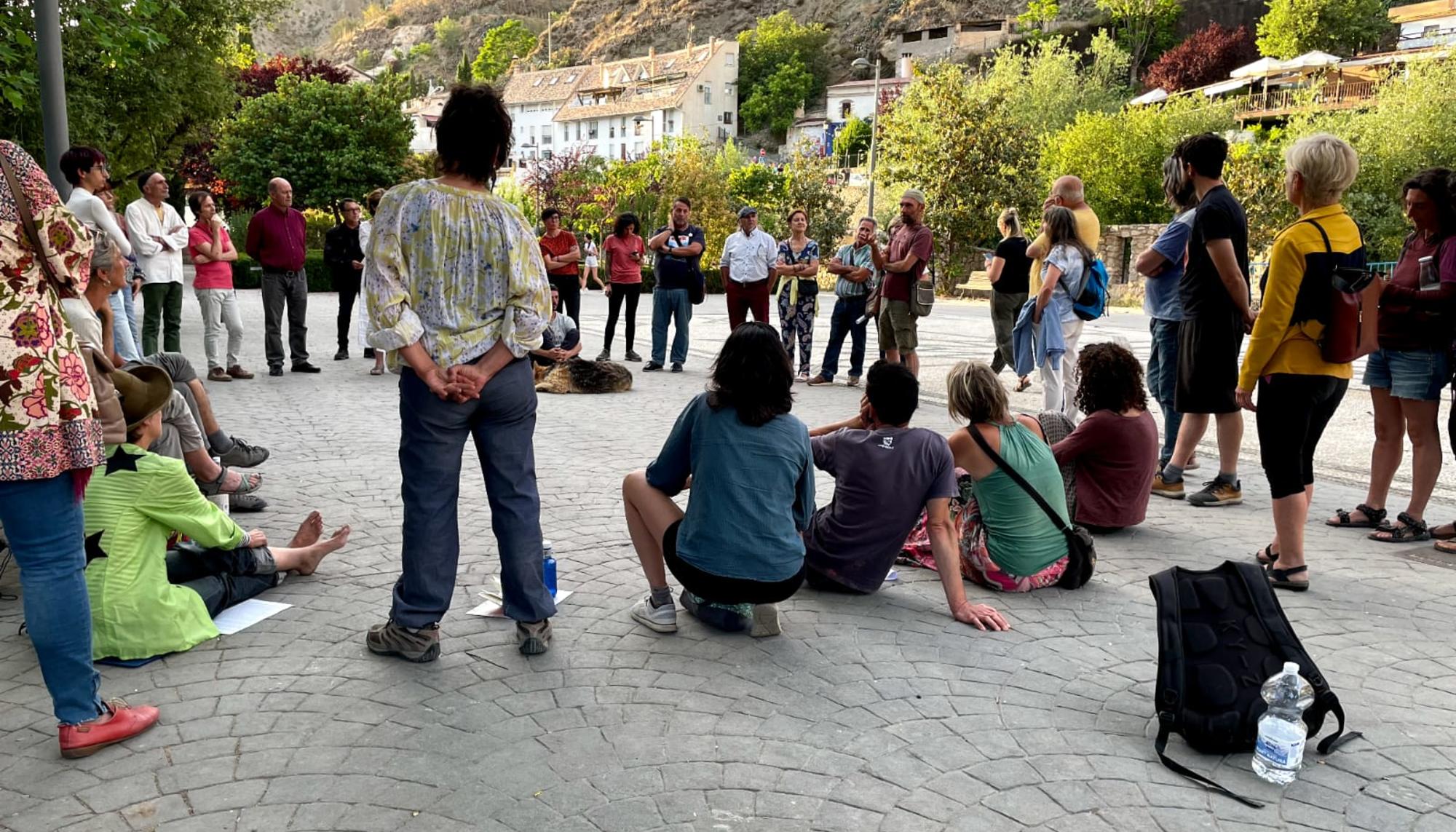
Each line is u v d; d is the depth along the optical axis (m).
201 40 18.22
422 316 3.21
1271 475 4.45
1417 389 5.07
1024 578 4.36
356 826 2.50
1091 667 3.61
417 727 3.02
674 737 3.00
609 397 9.74
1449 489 6.54
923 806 2.66
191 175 49.06
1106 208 40.22
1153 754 2.99
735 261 11.16
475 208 3.20
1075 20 98.06
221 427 7.66
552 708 3.17
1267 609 3.10
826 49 132.38
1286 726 2.81
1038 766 2.89
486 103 3.22
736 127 117.88
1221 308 5.61
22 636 3.66
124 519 3.42
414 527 3.40
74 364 2.71
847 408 9.35
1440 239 5.02
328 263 11.74
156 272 9.55
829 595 4.31
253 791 2.65
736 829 2.52
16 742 2.90
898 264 9.77
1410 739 3.11
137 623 3.40
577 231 45.34
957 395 4.33
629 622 3.92
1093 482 5.27
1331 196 4.33
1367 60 60.34
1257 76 60.12
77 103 14.77
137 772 2.74
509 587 3.54
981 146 33.44
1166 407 6.53
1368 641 3.89
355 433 7.56
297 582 4.27
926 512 4.15
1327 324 4.23
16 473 2.57
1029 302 8.05
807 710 3.21
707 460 3.56
